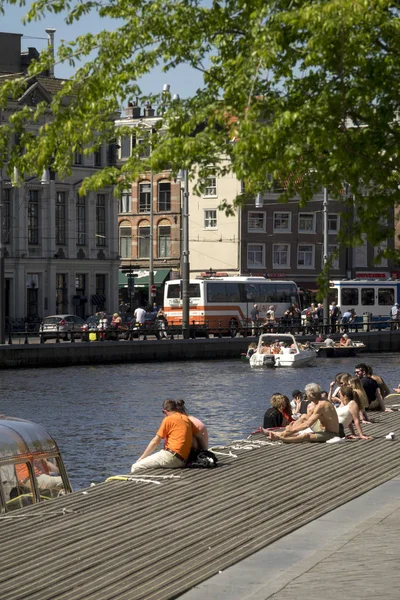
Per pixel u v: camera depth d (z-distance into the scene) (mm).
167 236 131125
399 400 39438
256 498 18750
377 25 15266
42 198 108938
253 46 15836
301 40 16266
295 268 131125
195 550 14625
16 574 13445
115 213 115562
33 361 77312
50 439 22359
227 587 12688
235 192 128000
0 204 76188
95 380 67375
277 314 108625
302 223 131375
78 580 13156
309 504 18188
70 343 79562
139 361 84000
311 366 81000
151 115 120438
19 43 113250
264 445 26812
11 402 54031
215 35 17609
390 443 27078
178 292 104125
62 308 111188
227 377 70500
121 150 120500
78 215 112688
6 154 19109
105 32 18000
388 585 12328
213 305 103500
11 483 20672
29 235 108125
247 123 15422
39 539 15375
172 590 12625
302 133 15602
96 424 45438
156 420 46938
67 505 18141
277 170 16172
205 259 130125
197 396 57750
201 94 17859
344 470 22219
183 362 84750
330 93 15883
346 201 16984
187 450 22859
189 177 17547
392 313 112062
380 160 15938
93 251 113625
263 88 16531
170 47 17750
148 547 14836
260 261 129625
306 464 23188
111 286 115562
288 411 31656
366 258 134625
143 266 132375
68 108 18469
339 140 15633
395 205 16203
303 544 14914
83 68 18156
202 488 19938
